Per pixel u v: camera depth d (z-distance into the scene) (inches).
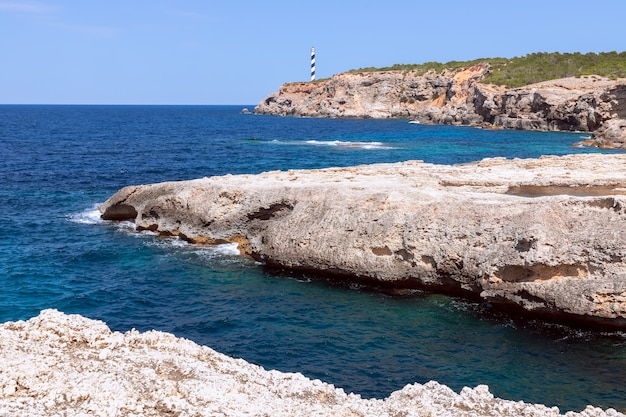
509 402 532.1
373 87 7111.2
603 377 731.4
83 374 473.7
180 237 1381.6
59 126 5679.1
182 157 2933.1
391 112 6835.6
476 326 893.2
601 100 4276.6
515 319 916.0
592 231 894.4
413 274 1027.3
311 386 535.8
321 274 1122.7
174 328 893.2
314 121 6535.4
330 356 795.4
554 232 919.7
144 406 448.8
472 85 5944.9
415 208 1088.8
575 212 946.7
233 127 5659.5
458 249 991.0
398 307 973.8
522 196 1178.6
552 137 4062.5
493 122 5290.4
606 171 1434.5
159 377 493.4
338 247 1095.0
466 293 999.0
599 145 3277.6
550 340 839.7
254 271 1159.6
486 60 6845.5
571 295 858.8
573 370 750.5
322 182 1380.4
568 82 4953.3
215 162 2733.8
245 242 1294.3
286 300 1005.8
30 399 437.1
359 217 1109.1
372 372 748.6
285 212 1249.4
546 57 6535.4
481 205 1032.8
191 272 1152.2
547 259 886.4
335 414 468.1
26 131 4773.6
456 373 744.3
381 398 683.4
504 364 768.3
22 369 462.3
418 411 495.5
